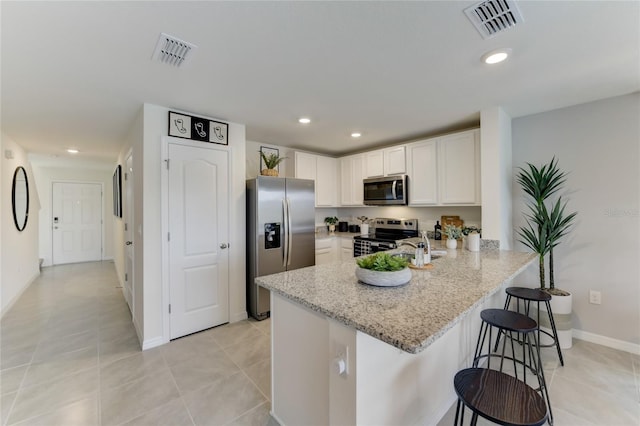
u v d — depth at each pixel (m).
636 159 2.42
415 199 3.67
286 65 1.89
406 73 2.03
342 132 3.57
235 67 1.91
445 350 1.81
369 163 4.27
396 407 1.40
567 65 1.92
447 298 1.38
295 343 1.55
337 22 1.45
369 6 1.33
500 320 1.80
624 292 2.49
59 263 6.45
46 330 2.99
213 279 3.02
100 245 6.91
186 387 2.02
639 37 1.60
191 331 2.86
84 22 1.42
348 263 2.26
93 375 2.16
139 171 2.70
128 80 2.08
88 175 6.76
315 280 1.74
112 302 3.89
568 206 2.74
